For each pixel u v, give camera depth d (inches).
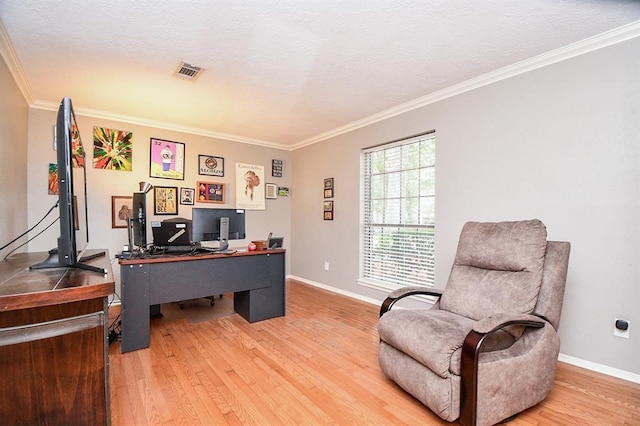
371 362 92.8
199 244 151.9
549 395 75.3
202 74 110.0
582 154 90.5
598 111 87.7
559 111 94.9
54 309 48.7
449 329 68.8
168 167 171.2
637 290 81.3
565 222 93.5
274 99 134.0
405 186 145.3
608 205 86.0
